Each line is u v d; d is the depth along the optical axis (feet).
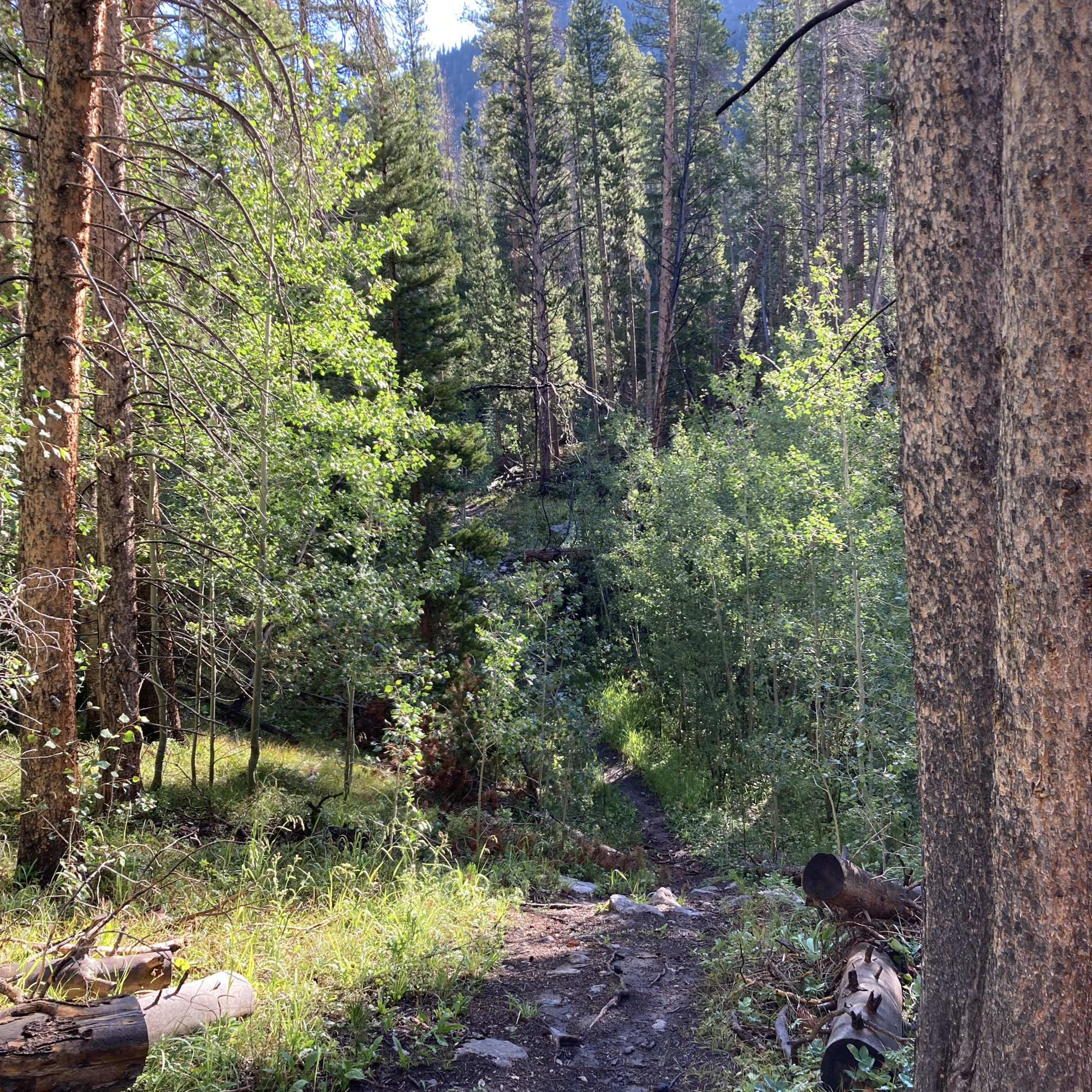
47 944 15.16
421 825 28.86
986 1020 9.07
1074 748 8.02
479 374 128.36
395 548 40.14
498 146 118.42
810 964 19.74
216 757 39.27
